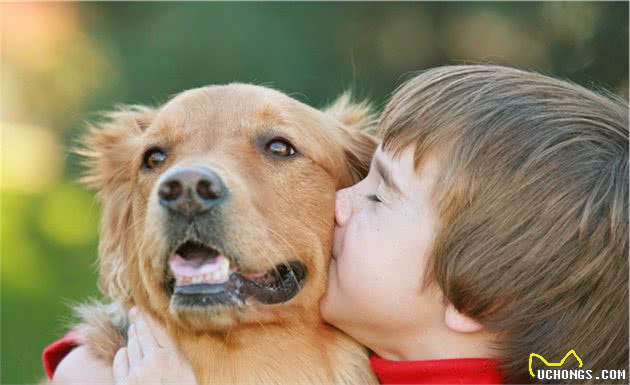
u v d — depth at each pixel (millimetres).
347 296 4508
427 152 4457
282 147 4730
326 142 4988
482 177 4332
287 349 4707
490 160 4352
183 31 14336
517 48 14680
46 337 12258
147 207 4422
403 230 4414
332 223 4832
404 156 4566
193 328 4402
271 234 4414
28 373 11336
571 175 4375
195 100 4863
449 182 4348
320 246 4695
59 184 18031
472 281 4301
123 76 15016
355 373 4871
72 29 18109
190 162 4402
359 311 4488
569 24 14023
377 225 4484
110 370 4934
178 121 4781
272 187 4605
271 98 4855
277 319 4543
